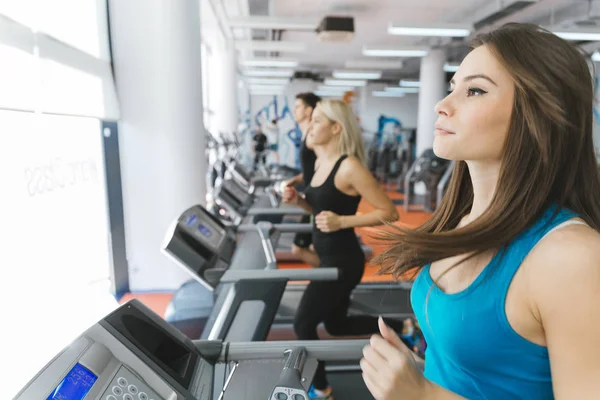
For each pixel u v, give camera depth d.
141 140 3.45
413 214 7.45
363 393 2.21
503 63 0.67
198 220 1.99
